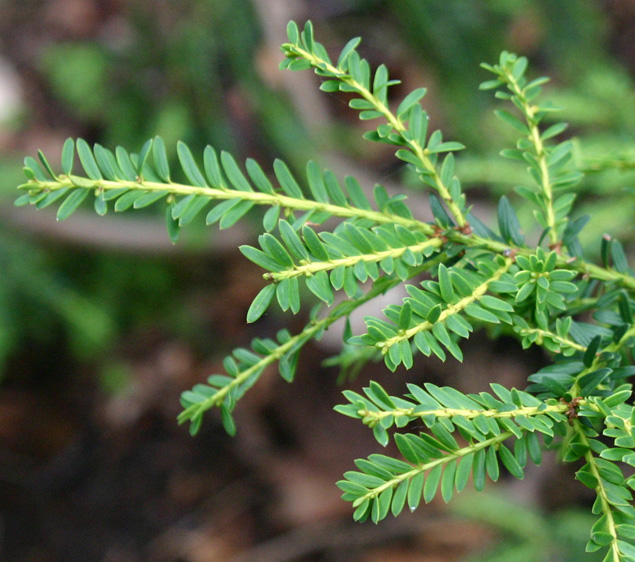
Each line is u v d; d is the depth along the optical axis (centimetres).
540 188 53
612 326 50
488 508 120
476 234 51
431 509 163
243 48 126
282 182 51
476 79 124
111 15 192
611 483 46
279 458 186
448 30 123
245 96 128
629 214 95
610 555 45
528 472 137
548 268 48
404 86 177
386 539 164
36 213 156
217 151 127
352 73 51
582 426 47
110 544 177
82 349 161
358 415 46
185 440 193
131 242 159
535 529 116
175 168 128
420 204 138
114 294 171
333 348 181
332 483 178
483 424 46
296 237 48
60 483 187
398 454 176
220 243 149
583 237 98
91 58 148
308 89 141
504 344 155
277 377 194
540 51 154
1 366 147
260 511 178
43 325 160
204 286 188
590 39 124
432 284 48
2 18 201
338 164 142
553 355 51
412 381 165
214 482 186
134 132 137
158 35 129
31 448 193
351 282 48
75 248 164
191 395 51
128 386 190
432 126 157
